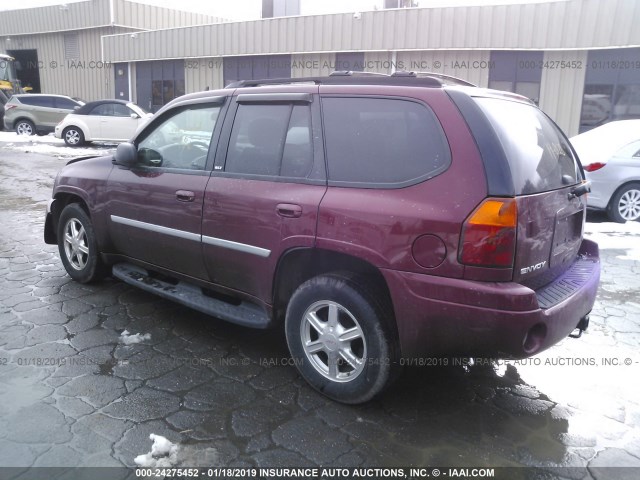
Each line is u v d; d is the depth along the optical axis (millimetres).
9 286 4949
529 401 3232
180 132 4031
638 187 8156
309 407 3100
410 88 2947
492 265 2602
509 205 2596
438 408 3133
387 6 19969
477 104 2805
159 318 4305
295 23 18844
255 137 3520
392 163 2902
